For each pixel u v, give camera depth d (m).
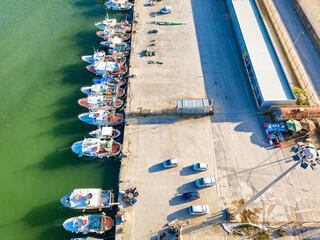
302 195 36.34
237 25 55.25
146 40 56.66
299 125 40.09
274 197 36.12
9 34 60.44
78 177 40.00
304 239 32.59
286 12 62.50
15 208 37.00
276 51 50.53
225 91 47.97
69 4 68.25
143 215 34.62
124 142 41.66
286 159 39.78
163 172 38.50
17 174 40.28
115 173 40.31
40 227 35.34
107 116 44.72
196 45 55.59
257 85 44.91
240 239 32.59
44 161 41.66
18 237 34.59
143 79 49.88
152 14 62.41
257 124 43.66
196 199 35.91
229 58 53.09
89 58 54.88
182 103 43.22
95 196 35.72
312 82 49.12
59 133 44.91
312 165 20.14
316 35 55.78
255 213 34.66
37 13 65.38
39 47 58.03
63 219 35.97
